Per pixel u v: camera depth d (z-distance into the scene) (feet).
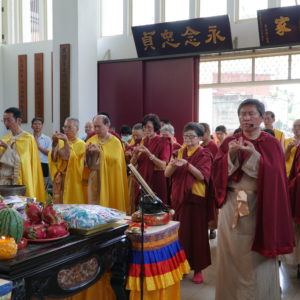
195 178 10.36
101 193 10.82
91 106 23.22
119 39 25.36
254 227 7.43
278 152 7.44
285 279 11.06
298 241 10.89
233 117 23.58
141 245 6.55
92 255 6.00
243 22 21.95
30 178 11.44
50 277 5.21
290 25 19.75
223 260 7.84
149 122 12.75
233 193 7.62
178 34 22.34
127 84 24.44
